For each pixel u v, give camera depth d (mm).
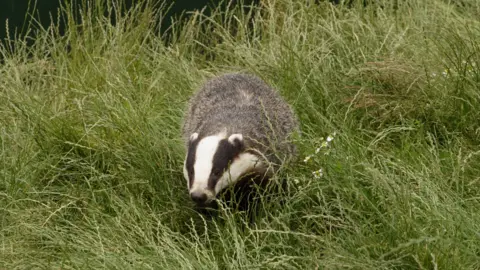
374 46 17875
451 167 13508
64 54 18641
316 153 13203
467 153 13688
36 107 15859
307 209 12922
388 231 11391
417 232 11219
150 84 17297
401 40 17125
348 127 14984
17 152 14945
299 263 11734
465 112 15000
